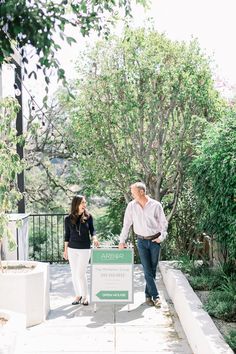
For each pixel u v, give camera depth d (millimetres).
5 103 5859
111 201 12125
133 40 10312
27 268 6969
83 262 7164
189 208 10625
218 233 7355
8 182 6062
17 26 3184
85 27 3895
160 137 10586
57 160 14414
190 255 10742
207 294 6805
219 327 5453
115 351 5441
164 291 8070
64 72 3535
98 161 10891
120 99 10516
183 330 6156
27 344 5676
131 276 7137
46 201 14719
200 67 10562
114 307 7230
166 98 10617
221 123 7914
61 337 5930
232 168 6820
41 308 6492
